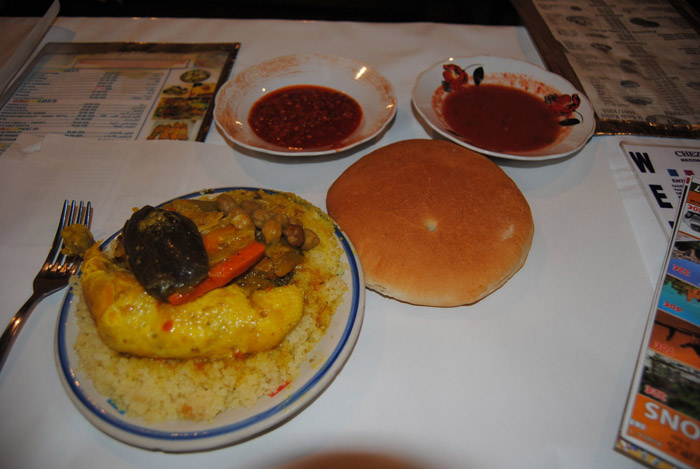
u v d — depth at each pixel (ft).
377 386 0.93
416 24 1.85
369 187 1.14
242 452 0.85
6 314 1.04
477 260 1.01
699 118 1.45
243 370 0.84
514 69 1.52
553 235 1.19
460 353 0.98
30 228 1.19
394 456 0.85
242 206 1.03
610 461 0.84
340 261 1.01
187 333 0.81
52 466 0.83
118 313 0.81
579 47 1.71
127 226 0.89
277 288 0.90
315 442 0.86
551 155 1.21
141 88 1.59
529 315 1.04
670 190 1.26
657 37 1.75
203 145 1.39
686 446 0.78
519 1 1.92
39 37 1.73
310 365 0.86
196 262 0.81
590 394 0.92
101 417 0.79
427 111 1.37
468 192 1.11
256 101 1.49
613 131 1.41
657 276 1.10
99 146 1.37
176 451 0.78
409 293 1.00
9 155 1.35
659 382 0.85
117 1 2.58
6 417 0.89
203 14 2.59
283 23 1.86
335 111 1.46
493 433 0.87
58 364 0.85
